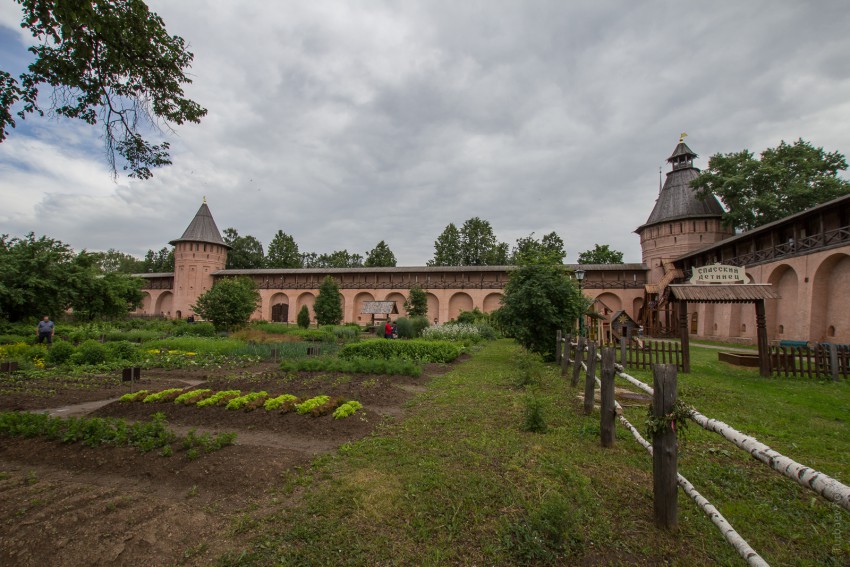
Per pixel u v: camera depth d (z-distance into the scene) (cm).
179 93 830
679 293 1136
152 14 712
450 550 291
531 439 510
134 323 2883
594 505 345
